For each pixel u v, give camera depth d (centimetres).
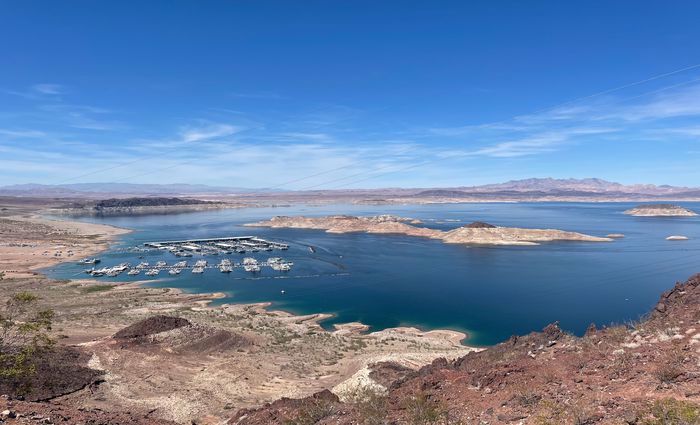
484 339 5934
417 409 1591
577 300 7869
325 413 1903
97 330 5184
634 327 2089
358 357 4253
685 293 2183
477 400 1636
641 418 1223
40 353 2986
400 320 6856
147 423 2166
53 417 1859
